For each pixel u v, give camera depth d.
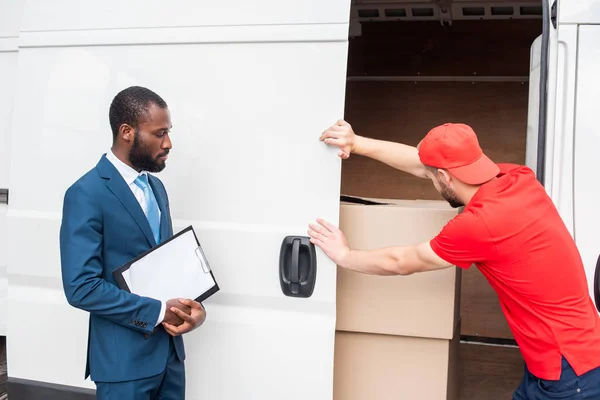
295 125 2.07
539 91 2.06
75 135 2.28
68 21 2.29
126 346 1.78
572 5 2.04
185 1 2.18
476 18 3.51
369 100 3.78
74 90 2.28
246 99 2.11
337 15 2.05
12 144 2.35
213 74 2.14
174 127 2.18
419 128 3.72
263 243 2.10
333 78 2.04
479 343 3.66
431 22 3.68
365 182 3.78
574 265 1.74
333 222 2.03
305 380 2.10
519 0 3.26
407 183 3.72
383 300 2.18
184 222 2.17
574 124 2.03
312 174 2.06
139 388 1.80
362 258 1.94
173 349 1.92
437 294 2.14
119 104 1.79
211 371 2.18
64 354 2.33
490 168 1.80
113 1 2.25
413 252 1.85
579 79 2.03
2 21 2.53
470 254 1.75
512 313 1.82
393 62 3.74
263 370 2.13
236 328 2.15
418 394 2.21
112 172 1.79
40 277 2.34
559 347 1.71
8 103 2.54
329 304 2.06
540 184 1.90
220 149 2.14
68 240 1.72
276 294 2.10
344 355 2.25
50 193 2.31
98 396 1.82
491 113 3.64
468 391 3.07
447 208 2.18
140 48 2.21
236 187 2.12
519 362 3.43
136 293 1.78
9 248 2.36
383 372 2.23
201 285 1.89
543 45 2.03
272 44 2.09
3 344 3.39
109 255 1.79
